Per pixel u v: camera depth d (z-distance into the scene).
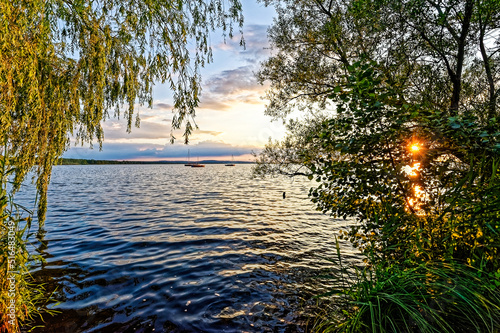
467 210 2.54
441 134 2.65
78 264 6.76
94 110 4.22
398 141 3.05
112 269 6.47
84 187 30.12
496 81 5.75
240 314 4.48
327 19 7.27
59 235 9.83
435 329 1.92
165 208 16.81
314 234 10.37
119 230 10.80
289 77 8.11
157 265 6.81
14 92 3.28
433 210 3.10
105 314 4.44
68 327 4.03
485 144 2.51
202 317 4.39
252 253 7.94
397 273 2.51
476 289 2.16
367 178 3.25
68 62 4.54
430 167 2.91
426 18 5.02
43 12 3.41
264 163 7.52
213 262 7.09
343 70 6.92
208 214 14.83
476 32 5.45
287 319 4.30
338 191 3.77
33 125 4.18
